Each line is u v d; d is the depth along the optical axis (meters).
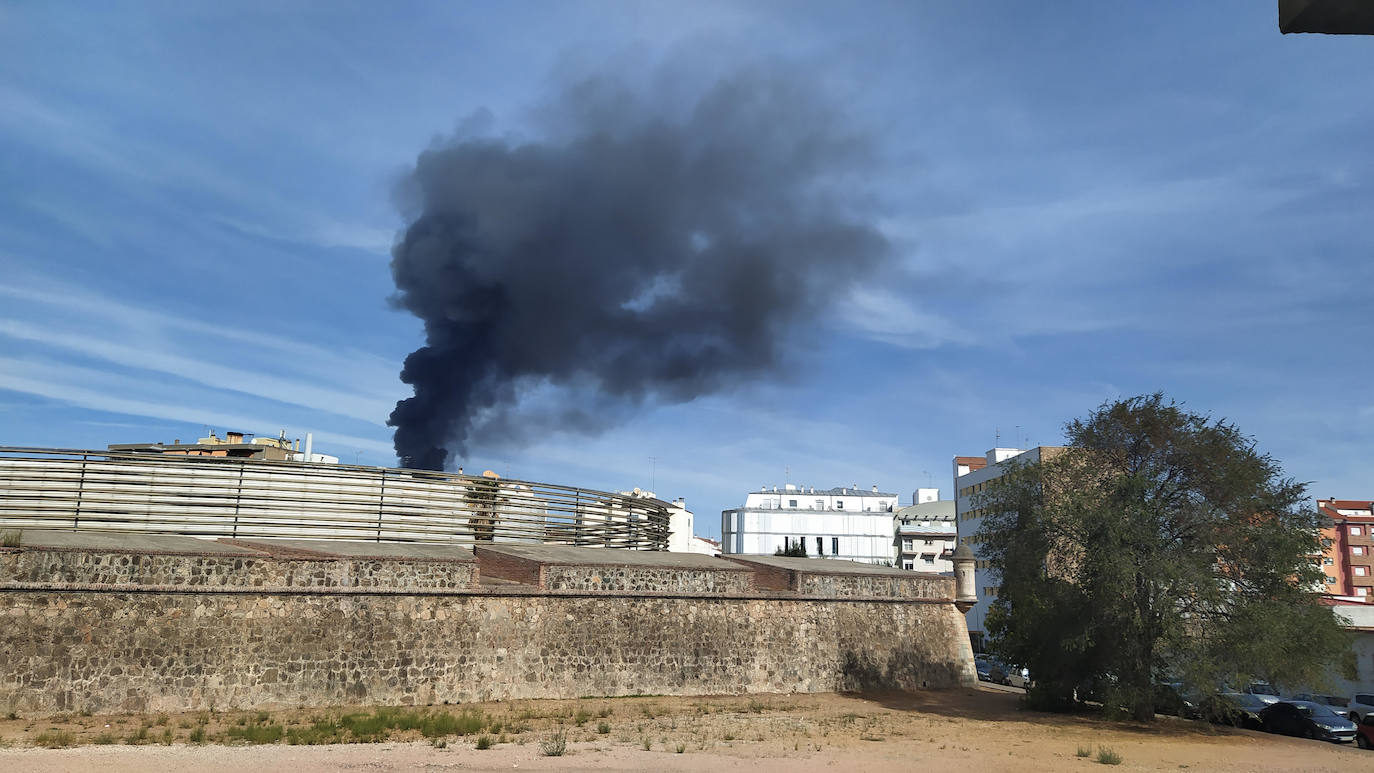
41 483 29.48
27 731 20.45
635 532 42.81
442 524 35.59
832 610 37.12
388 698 26.88
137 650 23.72
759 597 35.06
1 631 22.14
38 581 22.72
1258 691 40.88
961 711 32.41
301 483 33.53
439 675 27.86
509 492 38.16
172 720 22.84
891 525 116.94
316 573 26.55
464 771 17.42
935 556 110.94
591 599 31.33
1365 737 30.03
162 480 31.17
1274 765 22.14
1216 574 28.59
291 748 19.45
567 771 17.81
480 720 24.61
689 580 33.53
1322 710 32.22
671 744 21.67
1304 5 2.87
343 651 26.50
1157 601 28.33
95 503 29.83
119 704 23.20
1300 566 28.42
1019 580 33.44
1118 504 29.38
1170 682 30.56
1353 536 92.06
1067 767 20.59
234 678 24.83
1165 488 31.02
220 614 25.05
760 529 116.00
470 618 28.86
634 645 31.77
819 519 116.69
